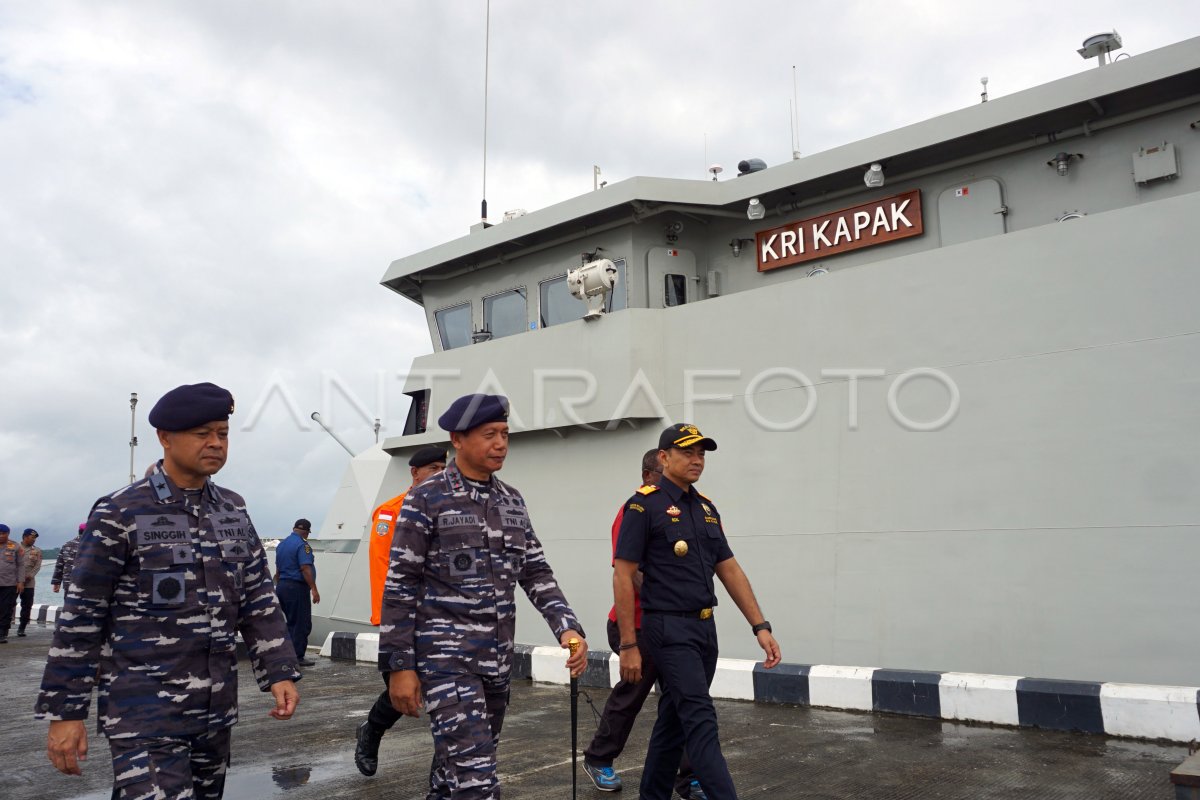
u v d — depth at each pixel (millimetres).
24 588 15680
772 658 4219
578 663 3607
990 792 4805
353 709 7621
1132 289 6336
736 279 9633
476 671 3424
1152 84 6949
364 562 11766
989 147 8008
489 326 10852
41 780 5500
